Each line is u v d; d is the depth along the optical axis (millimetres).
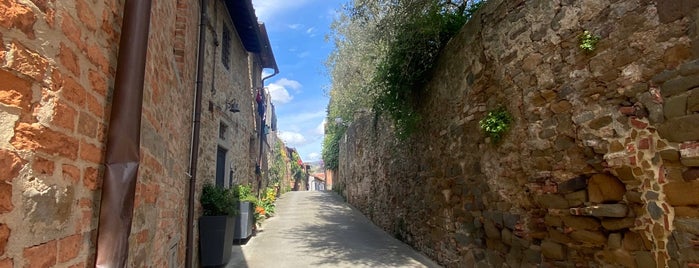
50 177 1263
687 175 2609
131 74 1821
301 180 36062
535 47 4047
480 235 5086
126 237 1749
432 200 6734
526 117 4141
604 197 3242
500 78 4605
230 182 8625
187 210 5375
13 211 1073
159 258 3129
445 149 6184
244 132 10359
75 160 1443
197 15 5855
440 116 6387
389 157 9836
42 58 1218
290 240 8484
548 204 3811
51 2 1268
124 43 1826
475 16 5242
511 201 4410
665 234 2740
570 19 3639
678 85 2691
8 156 1061
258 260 6746
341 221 11539
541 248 3924
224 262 6332
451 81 5965
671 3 2777
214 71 7082
